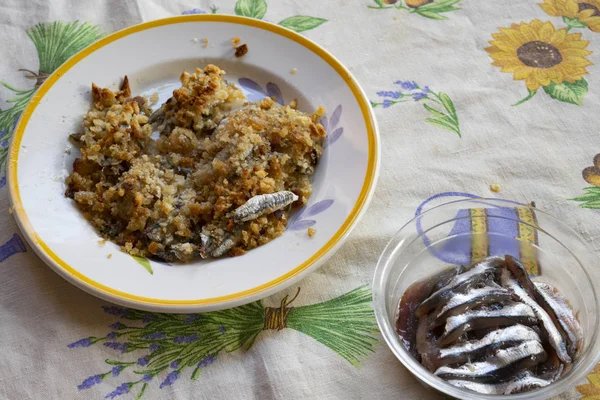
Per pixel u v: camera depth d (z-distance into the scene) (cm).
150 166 53
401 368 45
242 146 52
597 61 59
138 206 50
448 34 62
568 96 57
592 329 42
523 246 46
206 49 58
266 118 54
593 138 54
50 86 55
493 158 54
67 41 63
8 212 52
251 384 45
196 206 50
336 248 47
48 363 46
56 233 49
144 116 55
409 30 62
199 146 54
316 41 62
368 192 49
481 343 41
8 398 45
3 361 47
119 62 58
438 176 53
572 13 62
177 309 45
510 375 41
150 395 45
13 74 61
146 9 65
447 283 44
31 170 52
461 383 41
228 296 46
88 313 48
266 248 48
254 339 47
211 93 55
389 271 45
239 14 64
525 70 59
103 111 55
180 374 46
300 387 45
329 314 47
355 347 46
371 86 59
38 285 49
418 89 58
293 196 50
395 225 51
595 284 43
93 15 65
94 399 45
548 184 52
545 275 45
